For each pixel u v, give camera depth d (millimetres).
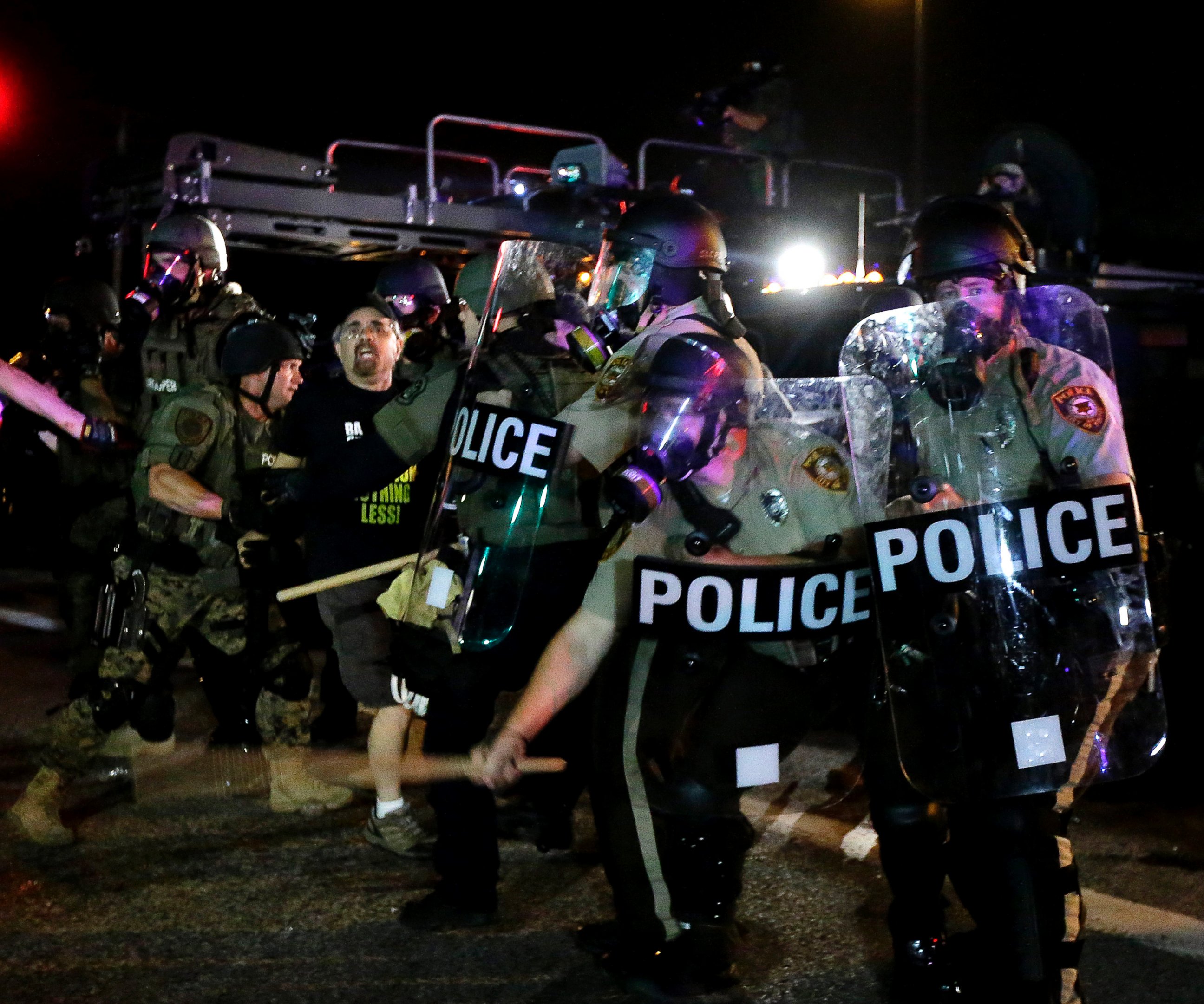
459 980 3539
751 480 2883
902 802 3148
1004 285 3045
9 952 3725
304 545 4719
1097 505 2643
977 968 3033
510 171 9164
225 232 7449
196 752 5695
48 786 4586
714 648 2893
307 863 4453
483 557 3400
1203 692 6121
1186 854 4453
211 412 4570
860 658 3012
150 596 4652
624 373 3207
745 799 3623
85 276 5648
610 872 3119
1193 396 6414
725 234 8227
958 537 2672
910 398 2725
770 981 3479
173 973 3594
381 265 8656
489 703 3820
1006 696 2639
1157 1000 3334
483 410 3404
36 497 6020
